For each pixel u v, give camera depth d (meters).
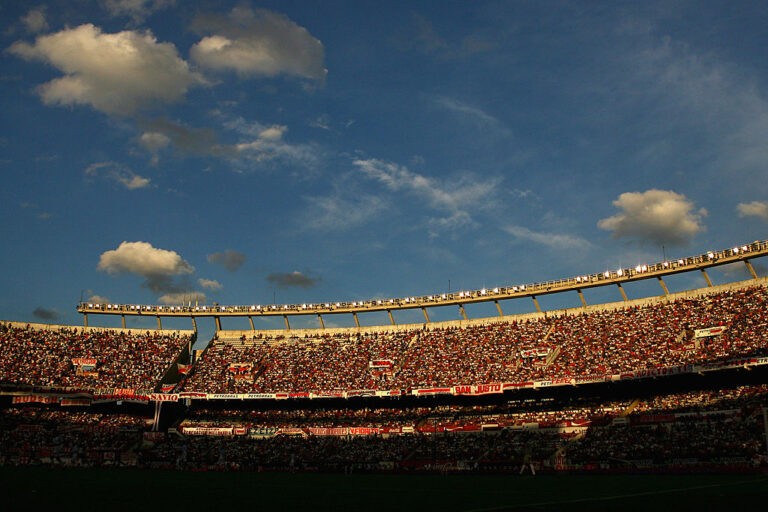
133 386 108.19
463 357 105.56
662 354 86.88
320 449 96.25
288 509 35.72
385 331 121.25
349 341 120.00
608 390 95.19
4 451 91.62
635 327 96.00
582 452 78.75
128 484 53.62
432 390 96.25
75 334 119.62
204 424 108.94
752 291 89.25
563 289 106.44
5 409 105.44
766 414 59.66
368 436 98.81
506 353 102.88
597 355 93.06
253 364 116.81
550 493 45.03
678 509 32.25
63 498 39.50
